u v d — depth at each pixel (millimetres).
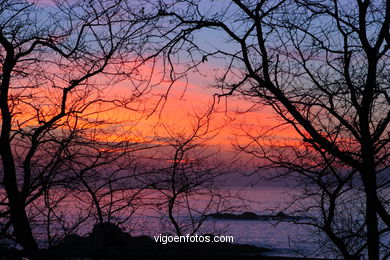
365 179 7070
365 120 7086
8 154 7535
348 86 7422
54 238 7840
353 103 7227
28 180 7766
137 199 8391
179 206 8930
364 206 8852
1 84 7574
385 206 8594
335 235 8641
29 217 8102
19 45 7836
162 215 8844
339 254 9281
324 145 7293
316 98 7734
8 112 7539
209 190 9031
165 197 8617
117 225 8070
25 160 7828
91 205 8125
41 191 7855
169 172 8688
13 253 2732
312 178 8484
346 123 7293
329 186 8680
